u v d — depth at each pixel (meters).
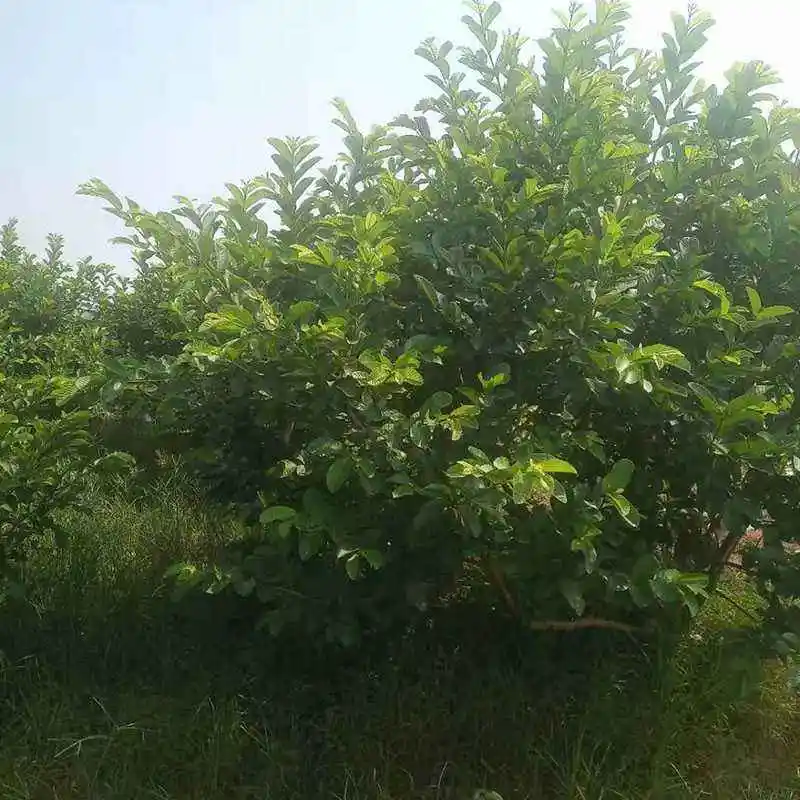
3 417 3.32
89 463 3.80
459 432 2.70
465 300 3.06
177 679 3.45
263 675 3.40
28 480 3.45
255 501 3.55
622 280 3.01
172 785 2.92
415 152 3.77
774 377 3.20
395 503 2.88
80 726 3.15
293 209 3.66
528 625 3.24
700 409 3.00
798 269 3.30
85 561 4.27
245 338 2.85
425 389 3.17
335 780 2.93
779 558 3.02
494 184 3.13
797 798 2.97
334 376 2.86
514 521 2.89
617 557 2.97
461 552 2.95
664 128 3.60
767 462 2.93
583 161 3.18
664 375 3.13
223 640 3.64
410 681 3.32
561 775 2.93
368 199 3.64
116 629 3.78
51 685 3.31
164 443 3.67
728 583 4.23
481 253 3.08
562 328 2.94
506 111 3.59
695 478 3.07
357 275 2.90
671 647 3.36
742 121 3.42
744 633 3.03
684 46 3.54
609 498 2.82
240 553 3.31
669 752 3.04
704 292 3.13
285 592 3.06
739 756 3.05
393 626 3.43
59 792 2.90
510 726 3.15
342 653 3.43
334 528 2.80
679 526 3.42
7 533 3.70
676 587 2.83
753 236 3.22
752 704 3.28
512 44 3.62
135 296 6.66
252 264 3.31
